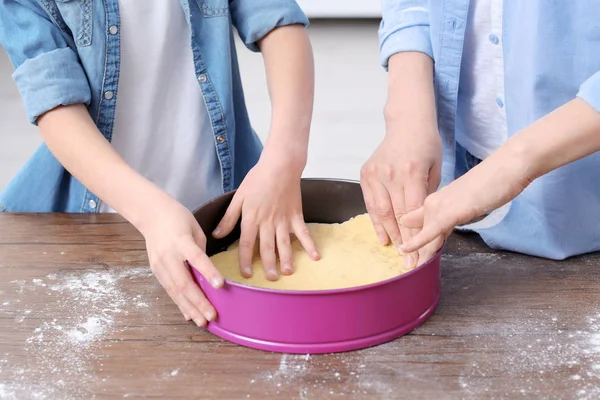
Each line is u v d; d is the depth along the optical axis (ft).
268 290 2.41
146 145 4.00
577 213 3.13
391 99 3.36
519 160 2.49
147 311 2.77
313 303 2.41
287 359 2.46
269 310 2.44
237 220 3.06
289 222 3.07
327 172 8.45
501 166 2.51
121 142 3.97
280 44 3.64
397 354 2.47
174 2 3.79
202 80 3.84
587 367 2.38
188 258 2.56
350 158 8.77
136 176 2.99
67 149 3.17
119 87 3.83
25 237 3.42
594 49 3.00
